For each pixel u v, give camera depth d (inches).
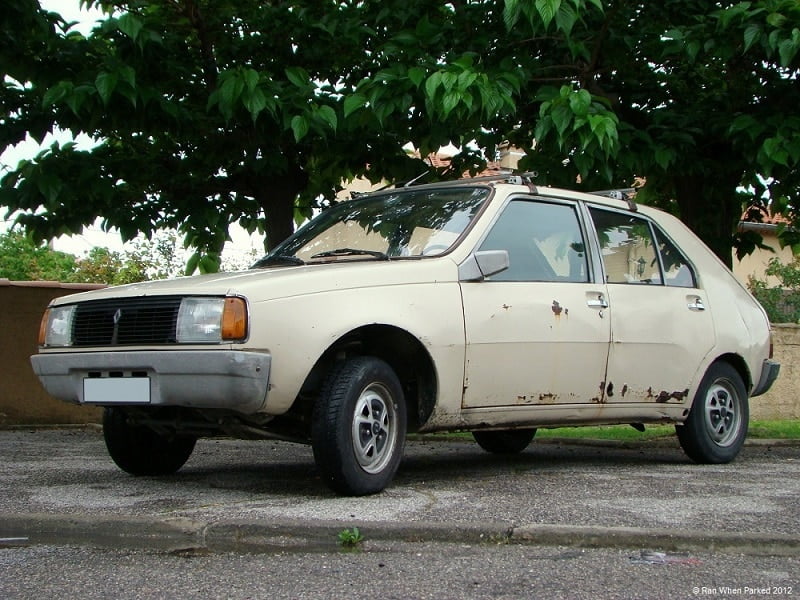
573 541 161.5
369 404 205.3
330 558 154.3
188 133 327.0
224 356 186.2
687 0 336.8
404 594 133.5
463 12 326.0
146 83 306.7
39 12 313.0
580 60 348.5
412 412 227.5
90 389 206.1
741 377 291.0
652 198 430.3
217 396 188.5
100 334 205.2
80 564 151.9
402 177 362.9
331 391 199.3
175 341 193.3
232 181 374.0
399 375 225.6
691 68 355.3
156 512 185.0
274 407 191.5
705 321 275.4
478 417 224.7
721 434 280.5
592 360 244.5
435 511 184.4
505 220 236.8
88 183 325.7
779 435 371.6
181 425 214.2
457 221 232.7
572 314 240.4
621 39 338.6
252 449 321.1
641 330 256.7
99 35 322.0
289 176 369.7
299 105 299.9
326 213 263.7
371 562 151.2
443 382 214.7
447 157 409.7
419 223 236.2
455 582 139.3
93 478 238.8
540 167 333.1
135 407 214.5
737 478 240.2
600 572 144.8
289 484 228.4
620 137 319.0
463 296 219.9
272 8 336.8
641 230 273.1
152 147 360.8
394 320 205.5
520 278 233.9
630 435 367.9
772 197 389.4
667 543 159.8
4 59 310.7
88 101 292.7
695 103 354.6
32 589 137.7
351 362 204.2
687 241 286.7
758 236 411.2
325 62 348.8
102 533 168.1
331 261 229.1
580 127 286.8
